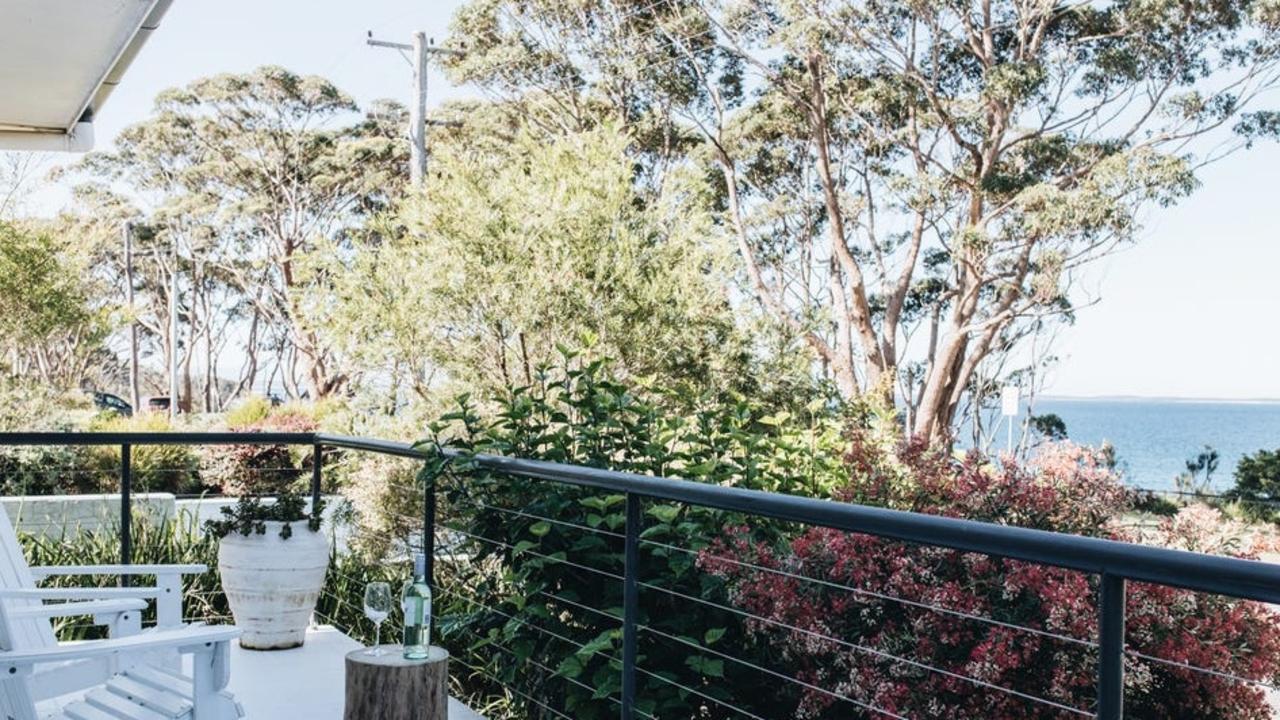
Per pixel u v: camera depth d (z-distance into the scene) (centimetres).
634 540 298
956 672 324
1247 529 395
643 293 990
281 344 4438
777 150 2520
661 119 2362
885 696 320
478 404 889
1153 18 1983
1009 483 410
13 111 488
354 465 884
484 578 435
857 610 341
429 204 997
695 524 359
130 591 355
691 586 366
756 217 2541
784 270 2623
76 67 423
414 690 312
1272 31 1967
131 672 334
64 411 1384
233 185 3766
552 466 331
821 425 531
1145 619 324
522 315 946
